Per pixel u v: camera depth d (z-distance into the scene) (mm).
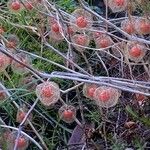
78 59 786
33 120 726
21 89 651
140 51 626
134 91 576
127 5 632
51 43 796
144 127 650
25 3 728
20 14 792
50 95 577
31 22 817
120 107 677
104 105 582
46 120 720
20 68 640
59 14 689
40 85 582
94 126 680
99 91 581
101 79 599
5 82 751
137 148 631
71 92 756
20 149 603
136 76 731
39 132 718
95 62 779
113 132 671
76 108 718
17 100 732
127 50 635
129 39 651
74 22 687
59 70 796
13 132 612
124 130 657
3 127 634
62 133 713
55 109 732
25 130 702
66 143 667
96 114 684
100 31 661
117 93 583
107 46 677
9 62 622
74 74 605
